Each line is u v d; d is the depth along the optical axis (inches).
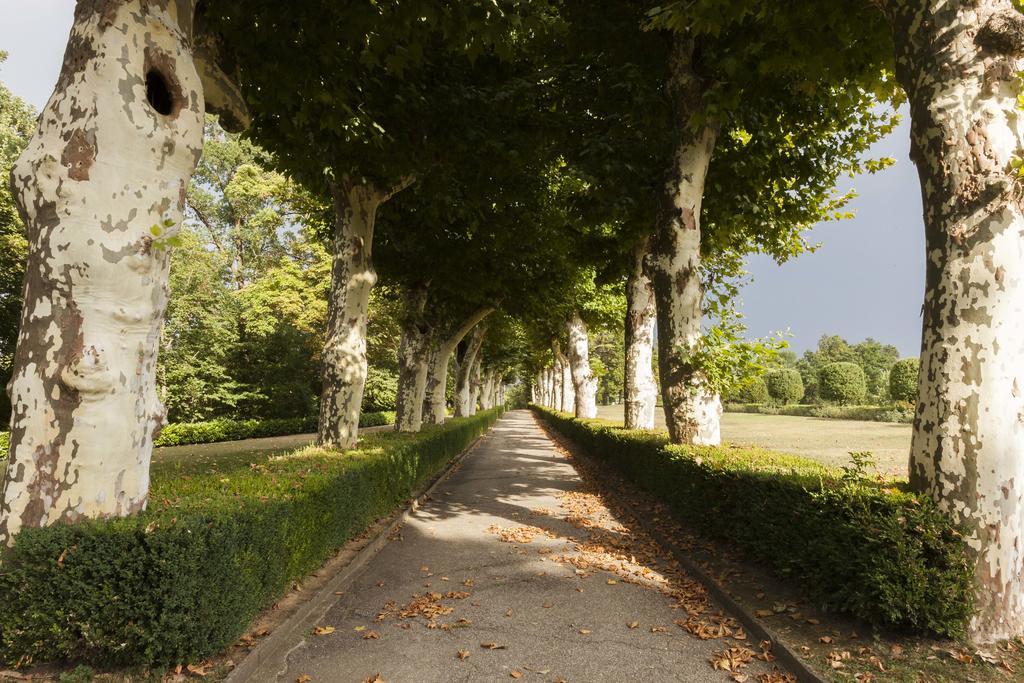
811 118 382.6
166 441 858.8
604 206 418.6
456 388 1131.3
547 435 1222.9
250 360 1198.3
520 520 340.2
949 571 141.6
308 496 196.5
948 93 153.9
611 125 396.8
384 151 303.9
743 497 219.5
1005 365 146.3
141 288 144.4
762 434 947.3
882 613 148.3
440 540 289.0
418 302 584.7
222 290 1068.5
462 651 157.2
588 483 498.6
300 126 276.4
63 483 133.0
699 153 326.6
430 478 493.0
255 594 154.3
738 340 302.7
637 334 545.6
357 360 367.9
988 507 143.3
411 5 207.0
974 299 147.9
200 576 130.0
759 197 445.4
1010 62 149.3
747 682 139.8
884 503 150.7
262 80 240.7
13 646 122.8
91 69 139.8
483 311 745.0
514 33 337.4
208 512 139.9
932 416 152.7
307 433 1151.0
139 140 143.6
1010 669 130.3
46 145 138.3
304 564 195.3
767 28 281.6
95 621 122.3
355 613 187.3
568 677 143.2
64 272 135.6
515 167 373.7
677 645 163.0
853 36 263.9
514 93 331.9
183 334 1008.9
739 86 312.2
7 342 783.1
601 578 227.1
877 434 927.0
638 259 534.3
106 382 137.0
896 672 132.8
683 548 253.8
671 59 329.4
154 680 125.2
